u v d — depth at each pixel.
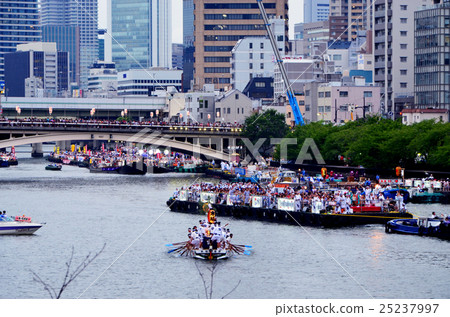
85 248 134.00
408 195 184.25
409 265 119.56
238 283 109.88
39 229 152.50
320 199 154.88
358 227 151.62
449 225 138.12
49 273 115.94
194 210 176.38
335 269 117.62
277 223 158.38
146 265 121.06
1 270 117.31
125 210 181.88
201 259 124.56
